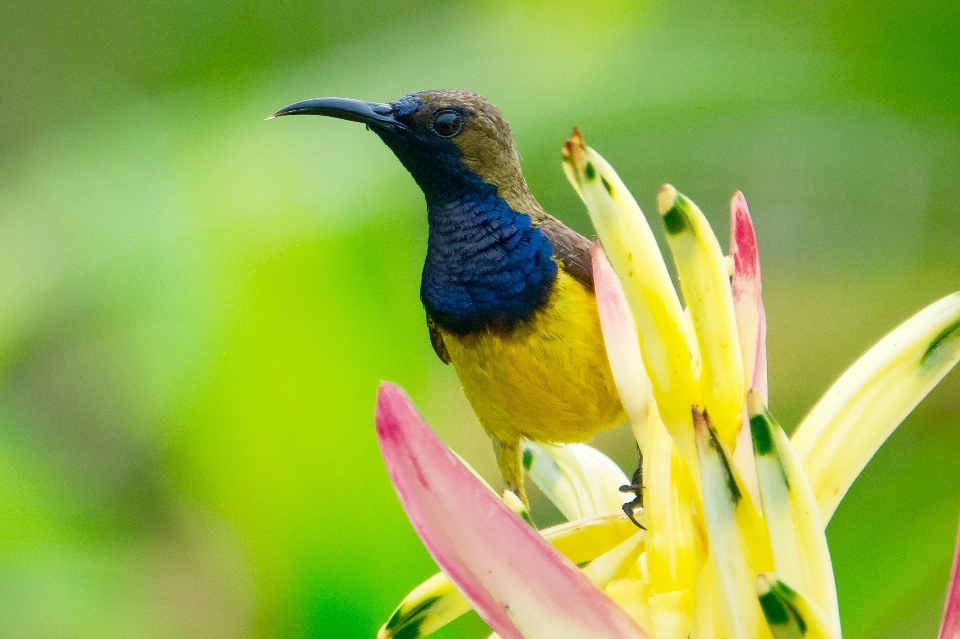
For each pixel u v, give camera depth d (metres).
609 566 2.01
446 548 2.00
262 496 2.09
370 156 2.11
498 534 2.00
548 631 1.99
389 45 2.12
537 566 2.00
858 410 2.01
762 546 1.94
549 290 2.09
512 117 2.11
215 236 2.10
